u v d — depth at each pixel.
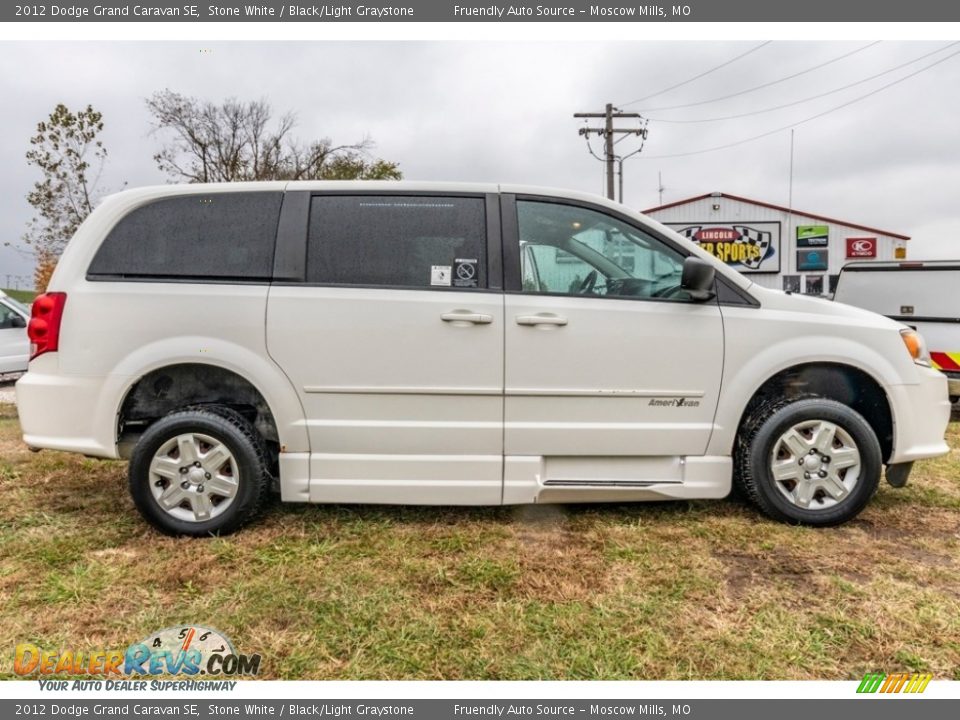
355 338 2.87
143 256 2.91
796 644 2.11
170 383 3.07
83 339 2.83
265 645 2.11
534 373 2.90
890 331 3.06
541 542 2.91
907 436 3.05
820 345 2.97
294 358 2.87
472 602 2.37
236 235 2.94
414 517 3.20
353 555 2.76
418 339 2.87
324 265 2.92
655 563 2.69
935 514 3.27
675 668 2.00
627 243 3.06
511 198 3.04
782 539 2.93
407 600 2.39
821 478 3.05
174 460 2.92
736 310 3.00
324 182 3.02
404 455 2.93
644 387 2.94
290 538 2.93
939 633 2.17
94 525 3.09
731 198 27.89
